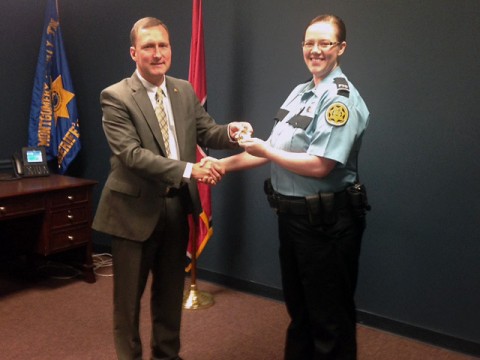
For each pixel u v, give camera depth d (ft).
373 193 8.46
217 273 10.69
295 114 5.80
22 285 10.54
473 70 7.36
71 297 9.92
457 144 7.63
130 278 6.32
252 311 9.36
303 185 5.59
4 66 11.58
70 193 10.22
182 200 6.59
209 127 6.94
